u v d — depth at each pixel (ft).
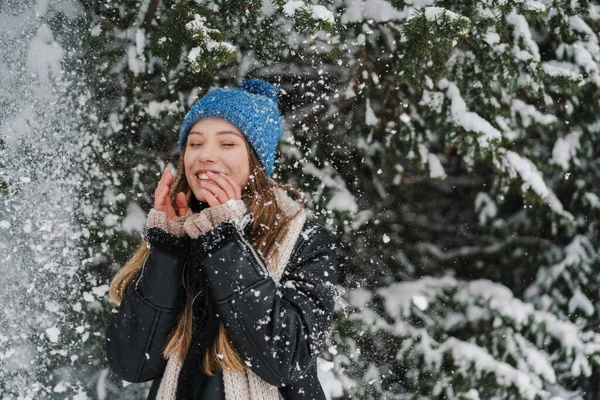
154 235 4.45
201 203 5.22
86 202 8.41
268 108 5.15
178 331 4.54
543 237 12.60
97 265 8.52
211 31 6.59
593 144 11.89
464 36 7.29
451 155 12.01
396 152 10.21
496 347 11.03
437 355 10.62
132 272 5.03
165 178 4.73
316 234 4.99
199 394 4.48
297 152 9.75
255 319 4.18
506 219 12.91
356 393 10.08
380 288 11.14
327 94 9.55
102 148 8.49
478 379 10.56
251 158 4.99
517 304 11.31
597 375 11.90
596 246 12.11
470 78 9.72
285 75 9.20
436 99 9.67
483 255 12.56
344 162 10.53
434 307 11.07
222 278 4.19
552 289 12.16
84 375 8.68
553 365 11.69
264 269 4.32
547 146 11.60
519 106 10.55
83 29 8.43
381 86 9.91
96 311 8.54
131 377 4.74
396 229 11.91
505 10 7.34
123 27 8.61
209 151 4.78
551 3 9.69
